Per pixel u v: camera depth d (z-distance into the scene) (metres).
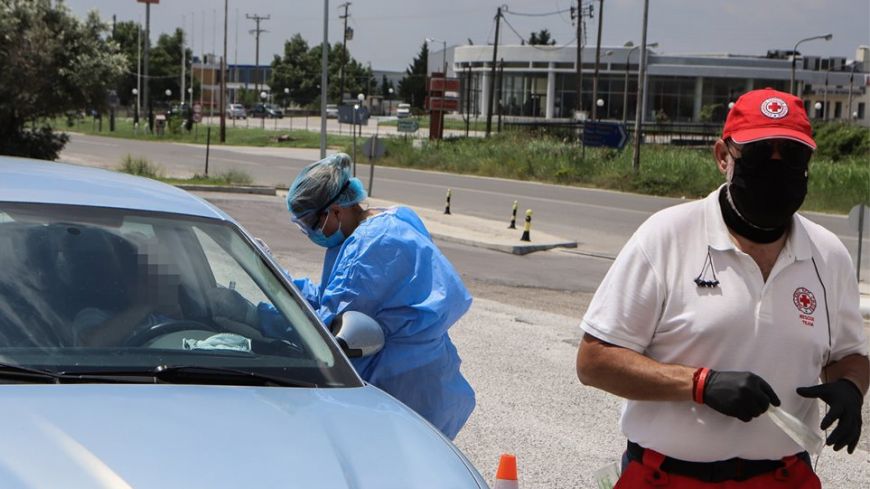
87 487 2.55
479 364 8.73
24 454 2.66
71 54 30.84
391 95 176.62
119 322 3.52
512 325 10.80
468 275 16.47
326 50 35.59
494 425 6.94
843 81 116.56
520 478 5.91
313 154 57.47
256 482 2.70
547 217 27.64
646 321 3.19
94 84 30.77
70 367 3.29
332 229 4.49
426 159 49.66
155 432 2.88
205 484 2.65
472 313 11.48
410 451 3.11
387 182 38.66
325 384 3.56
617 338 3.19
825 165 40.50
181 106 99.88
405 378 4.34
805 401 3.26
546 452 6.43
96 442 2.77
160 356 3.44
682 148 56.41
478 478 3.17
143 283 3.70
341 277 4.30
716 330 3.12
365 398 3.51
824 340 3.21
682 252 3.17
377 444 3.10
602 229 25.27
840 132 64.00
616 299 3.20
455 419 4.61
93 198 4.04
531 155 46.50
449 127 101.62
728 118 3.15
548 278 16.73
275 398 3.31
